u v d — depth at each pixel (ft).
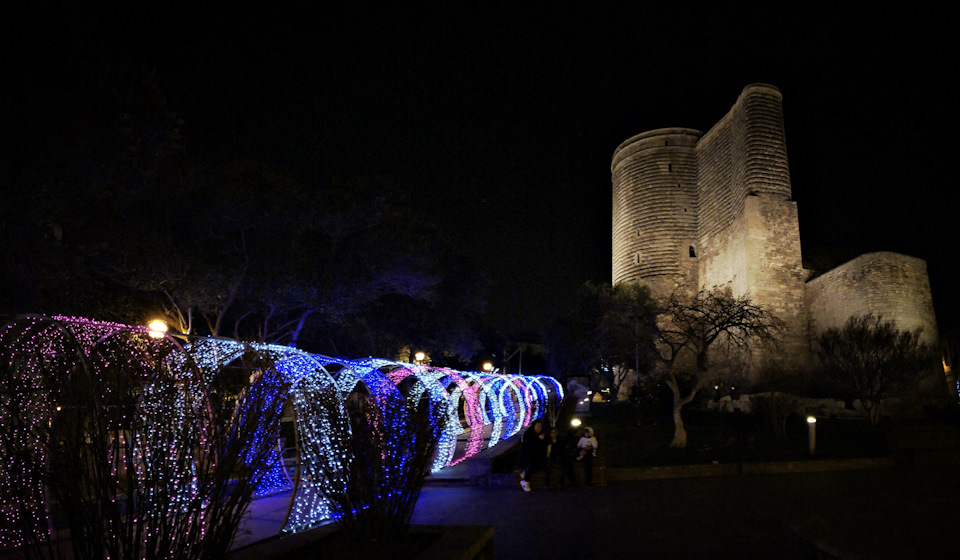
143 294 71.41
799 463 47.37
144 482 13.19
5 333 20.08
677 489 40.27
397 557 16.33
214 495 14.08
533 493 39.42
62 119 41.50
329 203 74.18
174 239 67.97
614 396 118.42
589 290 123.24
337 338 98.89
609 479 43.45
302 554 16.87
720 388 133.18
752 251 147.64
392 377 46.96
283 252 71.15
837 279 137.28
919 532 17.56
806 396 129.49
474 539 16.66
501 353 193.36
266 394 15.93
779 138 155.12
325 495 19.34
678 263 183.93
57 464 12.71
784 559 24.67
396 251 77.46
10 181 39.99
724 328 64.03
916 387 107.96
